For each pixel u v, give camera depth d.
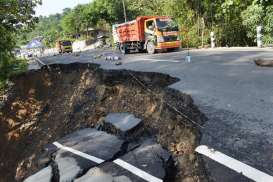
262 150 3.86
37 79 15.21
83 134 6.46
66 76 14.09
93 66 13.17
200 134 4.65
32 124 12.31
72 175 4.65
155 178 4.06
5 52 14.78
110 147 5.41
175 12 23.16
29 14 15.34
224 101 5.82
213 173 3.63
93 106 9.15
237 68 8.91
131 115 6.67
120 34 21.75
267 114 4.89
